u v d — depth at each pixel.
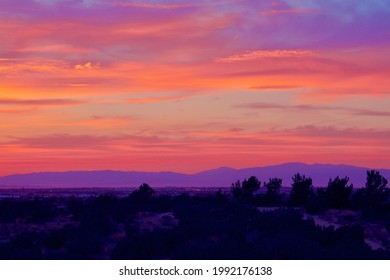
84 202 126.44
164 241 51.38
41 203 118.56
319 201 93.94
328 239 53.53
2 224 78.56
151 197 123.50
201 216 74.94
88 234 56.91
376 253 45.72
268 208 101.50
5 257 47.06
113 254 49.44
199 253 45.81
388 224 72.62
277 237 51.12
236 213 78.50
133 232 63.53
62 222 81.62
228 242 49.28
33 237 56.91
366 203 101.88
